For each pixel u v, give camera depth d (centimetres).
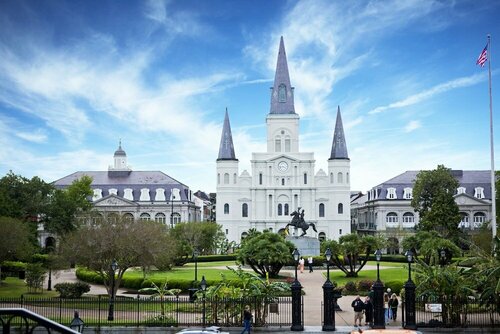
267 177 12719
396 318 3381
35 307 3650
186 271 6066
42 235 11550
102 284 5431
